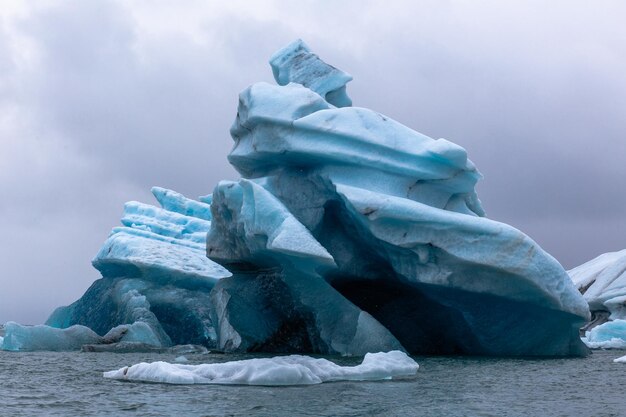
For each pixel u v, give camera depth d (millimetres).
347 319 20000
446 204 22875
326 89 25766
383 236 20312
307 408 9344
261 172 23734
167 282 29750
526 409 9852
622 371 15891
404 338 22750
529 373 15211
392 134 21781
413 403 10031
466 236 20188
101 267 33125
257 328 21828
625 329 32188
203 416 8758
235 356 20000
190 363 17625
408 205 20234
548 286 20391
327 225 22516
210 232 23891
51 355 20969
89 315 30688
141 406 9453
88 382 12367
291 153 21547
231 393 10547
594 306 39062
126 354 21531
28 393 10930
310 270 20016
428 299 21609
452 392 11461
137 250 30469
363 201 20141
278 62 27078
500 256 20031
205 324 27484
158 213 37719
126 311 28188
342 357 18719
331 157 21281
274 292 21750
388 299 23062
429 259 20359
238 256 22609
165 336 26859
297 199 22234
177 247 32031
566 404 10422
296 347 21297
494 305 20844
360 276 22312
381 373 13195
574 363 18328
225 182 22406
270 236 19922
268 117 21578
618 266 40219
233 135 24562
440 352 22703
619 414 9492
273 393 10586
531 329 21469
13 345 23688
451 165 21984
